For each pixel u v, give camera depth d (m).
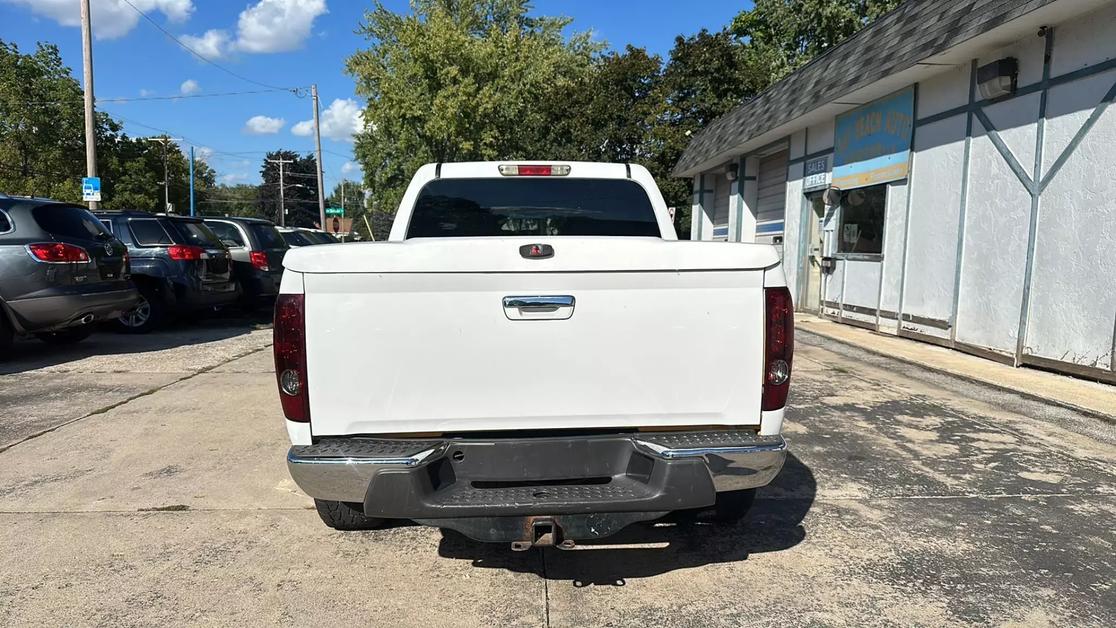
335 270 2.69
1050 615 2.86
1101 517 3.82
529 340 2.78
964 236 8.33
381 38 36.69
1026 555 3.38
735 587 3.10
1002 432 5.34
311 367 2.73
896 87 9.45
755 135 13.56
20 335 7.60
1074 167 6.74
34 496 4.09
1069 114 6.79
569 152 23.77
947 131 8.62
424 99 28.05
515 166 4.78
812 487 4.25
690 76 22.55
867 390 6.67
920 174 9.19
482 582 3.15
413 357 2.75
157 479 4.37
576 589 3.09
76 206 8.13
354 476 2.66
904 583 3.12
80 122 39.75
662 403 2.86
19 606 2.92
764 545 3.51
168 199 58.00
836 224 11.45
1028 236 7.32
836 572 3.23
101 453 4.84
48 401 6.24
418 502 2.62
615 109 23.22
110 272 8.16
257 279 12.10
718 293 2.83
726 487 2.81
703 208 19.25
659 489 2.71
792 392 6.59
